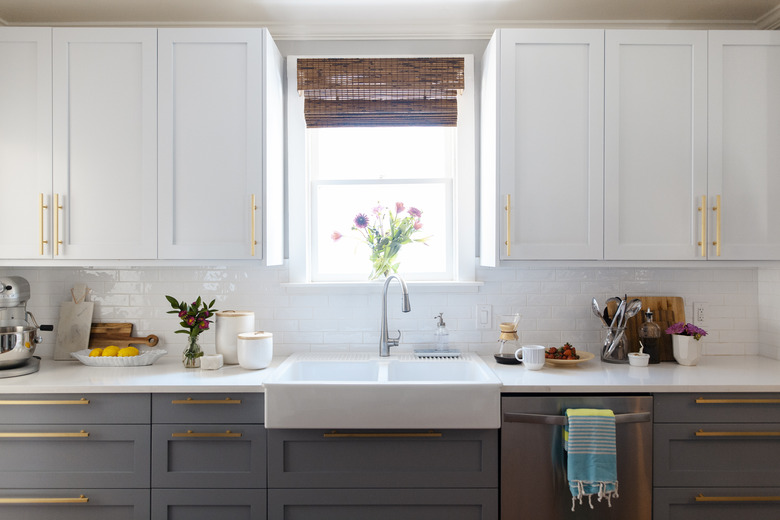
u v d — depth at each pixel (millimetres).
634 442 2020
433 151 2732
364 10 2521
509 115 2279
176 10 2516
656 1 2443
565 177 2287
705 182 2295
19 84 2279
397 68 2609
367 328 2662
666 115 2295
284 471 2029
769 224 2312
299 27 2654
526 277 2658
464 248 2652
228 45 2283
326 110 2627
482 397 1981
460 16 2578
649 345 2459
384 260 2629
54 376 2197
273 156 2426
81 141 2277
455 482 2018
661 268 2664
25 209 2283
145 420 2033
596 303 2533
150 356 2428
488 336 2662
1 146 2279
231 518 2035
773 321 2555
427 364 2441
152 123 2270
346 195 2729
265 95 2279
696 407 2039
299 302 2656
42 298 2623
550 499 2016
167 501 2031
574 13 2561
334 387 1972
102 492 2031
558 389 2021
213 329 2639
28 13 2537
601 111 2281
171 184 2270
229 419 2035
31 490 2029
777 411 2039
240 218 2281
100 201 2279
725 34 2299
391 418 1974
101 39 2273
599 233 2279
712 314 2662
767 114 2312
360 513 2035
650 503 2023
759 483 2025
